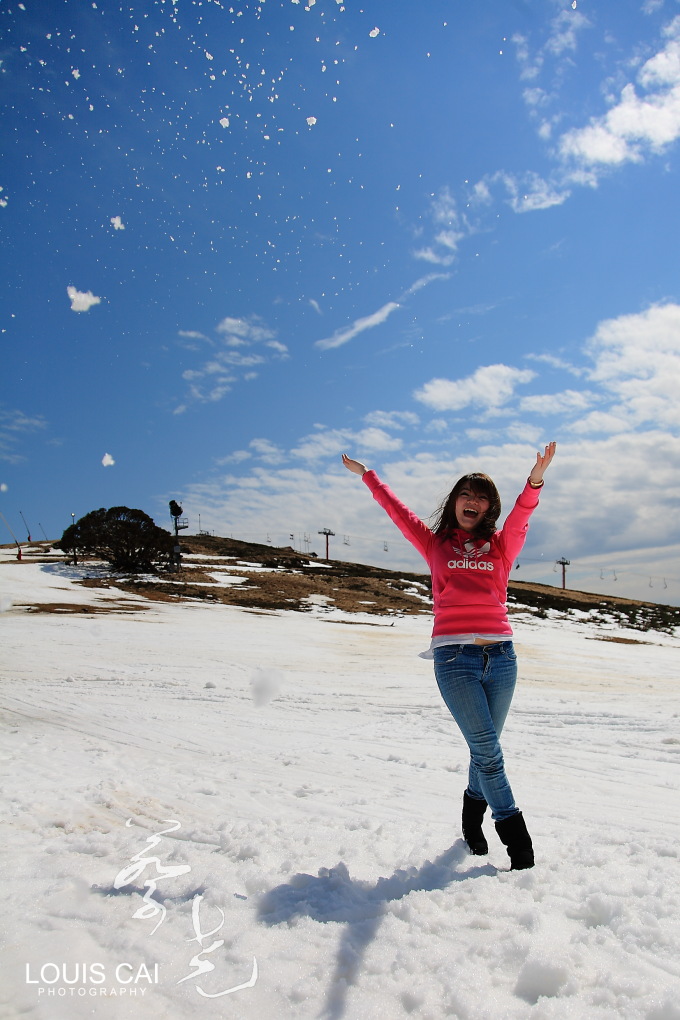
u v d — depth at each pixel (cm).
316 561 5884
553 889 246
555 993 178
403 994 181
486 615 307
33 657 1551
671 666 2067
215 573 4659
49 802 408
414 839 332
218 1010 176
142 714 861
